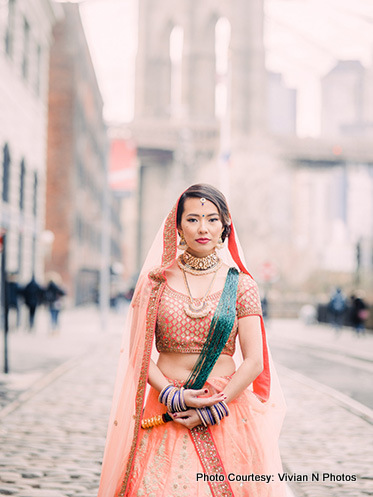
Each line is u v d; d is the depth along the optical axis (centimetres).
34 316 2241
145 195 9656
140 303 313
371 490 526
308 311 3297
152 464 291
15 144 2388
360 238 3106
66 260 4578
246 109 9425
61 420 791
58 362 1388
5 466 585
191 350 300
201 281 312
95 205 6581
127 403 306
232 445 293
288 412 877
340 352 1803
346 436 731
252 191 6488
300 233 15762
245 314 307
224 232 323
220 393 290
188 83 10056
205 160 7794
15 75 2383
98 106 6788
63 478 549
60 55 4678
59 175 4612
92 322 3178
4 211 2155
